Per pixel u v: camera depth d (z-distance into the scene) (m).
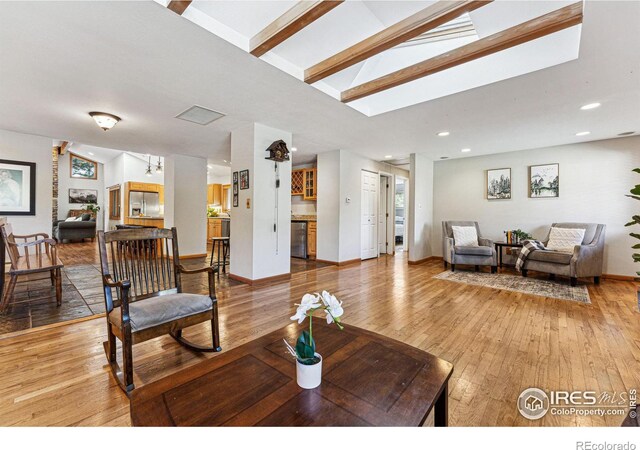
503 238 5.40
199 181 6.19
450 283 4.09
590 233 4.20
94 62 2.22
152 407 0.88
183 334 2.31
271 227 4.04
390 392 0.96
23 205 4.28
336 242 5.42
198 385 0.99
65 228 8.48
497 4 1.91
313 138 4.50
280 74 2.41
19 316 2.62
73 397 1.52
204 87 2.67
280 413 0.85
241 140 3.97
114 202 9.95
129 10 1.64
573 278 3.92
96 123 3.73
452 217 6.08
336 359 1.18
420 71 2.37
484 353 2.05
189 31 1.85
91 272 4.51
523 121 3.55
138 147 5.21
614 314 2.82
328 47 2.37
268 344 1.31
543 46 2.27
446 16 1.69
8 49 2.04
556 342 2.21
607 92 2.71
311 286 3.87
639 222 2.20
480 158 5.71
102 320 2.56
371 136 4.34
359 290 3.70
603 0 1.58
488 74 2.55
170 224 5.96
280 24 1.84
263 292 3.53
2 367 1.80
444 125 3.75
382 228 7.23
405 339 2.27
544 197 4.96
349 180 5.60
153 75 2.43
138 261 2.06
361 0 2.04
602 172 4.45
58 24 1.76
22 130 4.12
